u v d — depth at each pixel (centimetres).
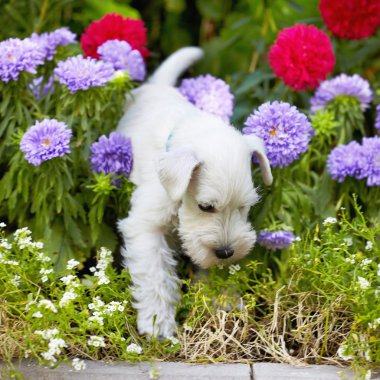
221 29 905
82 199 530
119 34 619
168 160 430
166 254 484
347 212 529
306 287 482
